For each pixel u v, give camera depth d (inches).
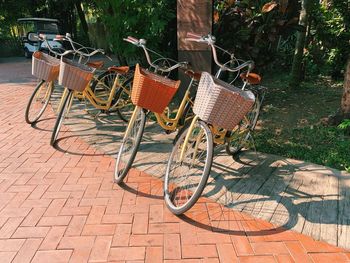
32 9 703.1
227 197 114.9
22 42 620.1
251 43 226.4
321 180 125.3
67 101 160.2
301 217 103.7
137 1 230.4
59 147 158.7
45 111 215.2
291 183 123.5
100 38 660.1
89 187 122.3
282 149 155.1
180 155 113.2
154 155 148.6
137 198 115.0
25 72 423.2
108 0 241.3
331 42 262.2
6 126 188.7
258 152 151.9
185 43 200.8
